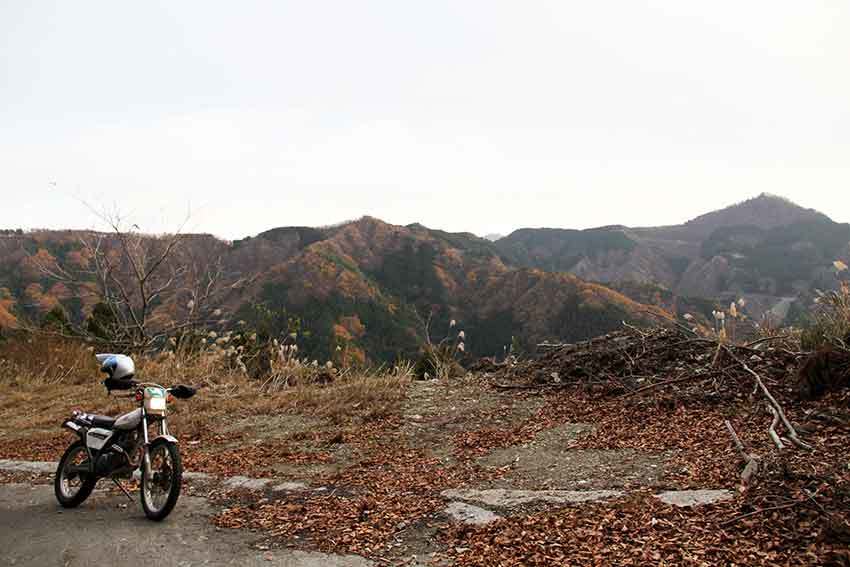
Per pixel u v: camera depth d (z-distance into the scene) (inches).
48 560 171.3
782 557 140.7
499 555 158.9
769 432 224.2
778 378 289.9
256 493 232.5
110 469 213.6
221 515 207.3
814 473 177.5
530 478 229.8
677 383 317.4
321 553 171.2
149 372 535.2
